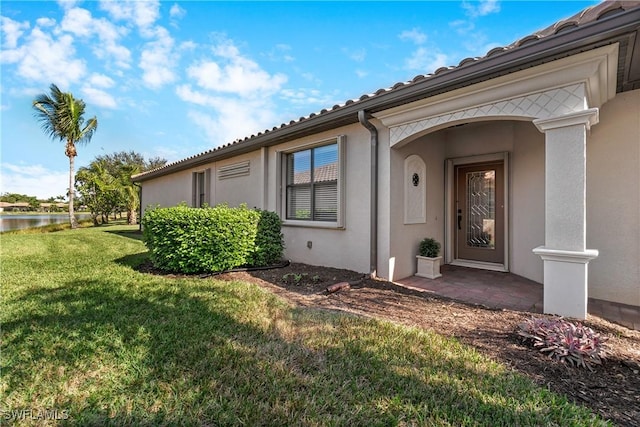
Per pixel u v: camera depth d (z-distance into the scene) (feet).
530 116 12.27
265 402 6.61
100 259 23.41
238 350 8.75
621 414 6.34
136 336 9.55
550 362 8.29
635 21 8.98
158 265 19.31
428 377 7.54
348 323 10.87
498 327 10.76
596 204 14.88
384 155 17.71
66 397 6.72
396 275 17.98
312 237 22.07
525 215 18.62
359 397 6.77
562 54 10.73
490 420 6.08
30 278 16.97
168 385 7.13
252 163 28.27
